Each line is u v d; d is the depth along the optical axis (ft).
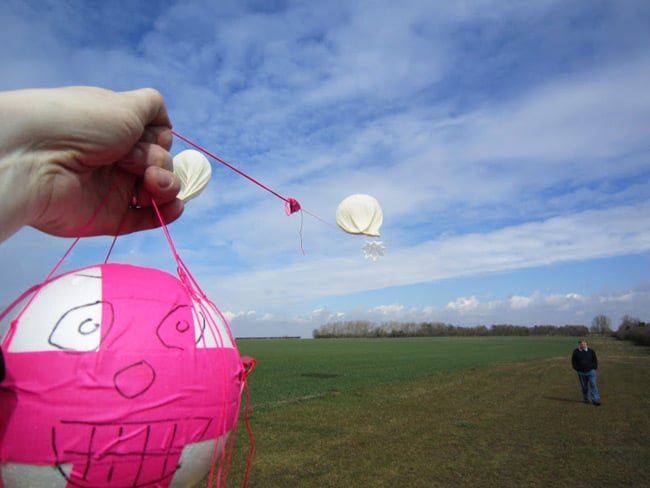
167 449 5.45
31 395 5.09
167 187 7.15
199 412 5.72
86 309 5.56
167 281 6.37
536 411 44.09
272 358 124.26
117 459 5.20
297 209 8.96
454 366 99.09
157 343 5.58
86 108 5.70
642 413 43.27
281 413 42.50
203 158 8.62
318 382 67.97
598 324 445.37
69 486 5.14
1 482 5.27
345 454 28.55
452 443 31.40
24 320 5.56
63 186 5.98
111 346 5.36
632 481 23.70
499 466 26.21
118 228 7.58
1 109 5.19
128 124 6.15
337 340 314.14
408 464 26.53
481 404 48.06
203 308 6.43
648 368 96.63
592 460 27.37
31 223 6.21
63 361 5.20
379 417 40.75
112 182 7.14
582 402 50.03
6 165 5.29
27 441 5.05
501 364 105.70
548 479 23.98
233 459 27.45
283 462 26.84
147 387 5.36
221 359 6.16
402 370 88.89
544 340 295.69
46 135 5.55
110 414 5.17
